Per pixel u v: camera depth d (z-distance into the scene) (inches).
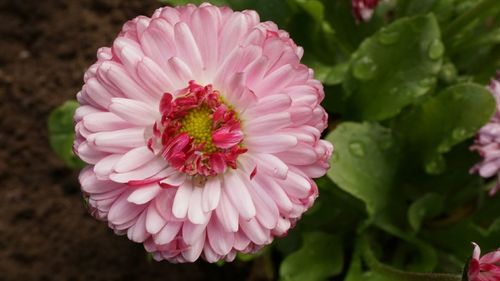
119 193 5.9
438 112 7.8
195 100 6.0
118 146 5.9
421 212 8.1
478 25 8.5
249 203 5.9
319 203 8.3
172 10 6.2
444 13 8.4
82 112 6.0
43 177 9.7
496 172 7.5
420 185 8.5
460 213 8.7
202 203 5.9
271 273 8.9
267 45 5.9
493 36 8.4
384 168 7.9
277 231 5.9
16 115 9.8
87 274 9.4
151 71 5.9
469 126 7.5
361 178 7.7
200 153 6.0
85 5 10.2
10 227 9.5
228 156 5.9
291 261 8.1
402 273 7.3
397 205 8.3
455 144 7.8
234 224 5.8
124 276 9.4
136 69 5.9
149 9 10.1
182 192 5.9
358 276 7.9
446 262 8.4
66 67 10.0
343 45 8.8
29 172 9.7
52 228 9.5
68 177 9.7
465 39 8.6
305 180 5.9
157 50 6.0
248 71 5.9
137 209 5.9
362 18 8.2
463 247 8.2
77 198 9.7
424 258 8.3
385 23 8.8
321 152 5.9
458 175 8.4
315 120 5.9
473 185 8.5
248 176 6.0
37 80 9.9
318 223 8.5
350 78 8.0
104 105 6.0
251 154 6.0
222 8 6.3
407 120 8.0
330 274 8.2
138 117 5.9
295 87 5.9
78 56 10.0
